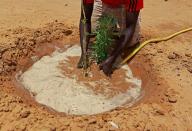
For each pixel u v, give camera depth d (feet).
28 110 7.50
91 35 9.34
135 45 9.86
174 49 10.03
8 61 8.88
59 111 7.87
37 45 9.64
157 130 7.39
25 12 11.30
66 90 8.38
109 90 8.49
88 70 8.90
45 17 11.08
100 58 9.02
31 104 7.89
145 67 9.23
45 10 11.55
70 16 11.28
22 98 8.04
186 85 8.72
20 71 8.89
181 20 11.78
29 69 8.98
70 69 8.97
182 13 12.25
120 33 9.12
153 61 9.38
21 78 8.70
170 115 7.81
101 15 9.43
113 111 7.77
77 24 10.77
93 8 9.37
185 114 7.89
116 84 8.68
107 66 8.90
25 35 9.71
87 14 9.15
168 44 10.27
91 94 8.32
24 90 8.36
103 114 7.67
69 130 7.14
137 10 8.73
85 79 8.70
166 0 12.98
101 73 8.88
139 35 9.96
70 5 12.09
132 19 8.86
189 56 9.78
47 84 8.52
